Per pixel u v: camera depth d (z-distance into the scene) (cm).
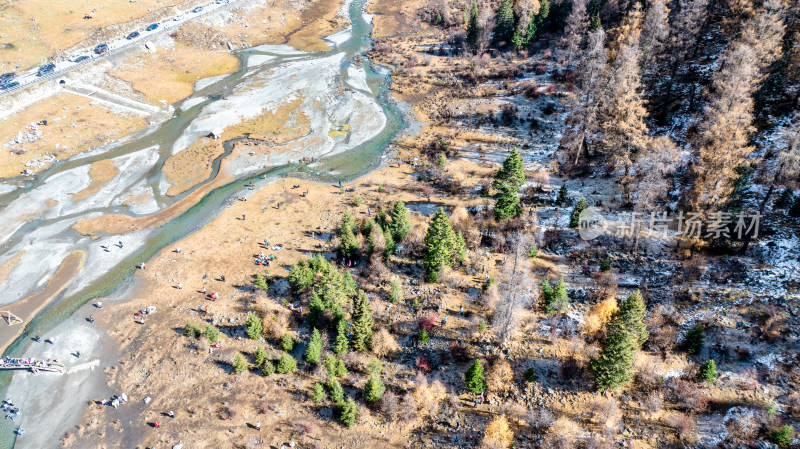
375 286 6197
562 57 10900
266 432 4734
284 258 6912
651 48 7531
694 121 7656
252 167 9219
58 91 10625
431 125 10206
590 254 6153
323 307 5644
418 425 4700
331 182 8719
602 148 8231
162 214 8112
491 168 8519
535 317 5450
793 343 4625
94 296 6550
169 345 5716
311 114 10819
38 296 6619
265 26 14712
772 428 4056
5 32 11425
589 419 4497
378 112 10825
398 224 6631
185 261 7025
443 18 14550
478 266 6266
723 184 5134
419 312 5744
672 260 5819
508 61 11944
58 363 5538
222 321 5969
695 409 4384
